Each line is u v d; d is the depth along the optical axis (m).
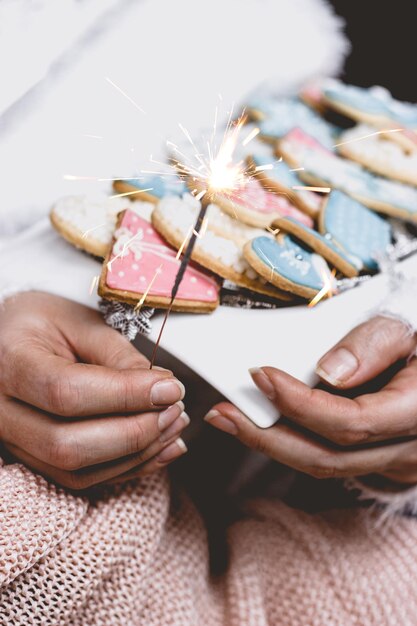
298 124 0.56
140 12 0.61
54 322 0.45
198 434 0.53
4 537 0.41
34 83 0.57
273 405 0.42
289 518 0.52
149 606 0.45
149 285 0.43
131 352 0.43
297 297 0.45
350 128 0.57
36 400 0.41
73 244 0.47
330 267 0.46
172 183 0.49
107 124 0.58
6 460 0.45
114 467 0.42
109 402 0.40
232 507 0.55
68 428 0.41
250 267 0.44
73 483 0.42
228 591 0.49
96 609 0.43
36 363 0.41
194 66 0.62
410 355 0.45
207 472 0.56
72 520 0.42
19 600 0.42
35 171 0.57
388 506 0.50
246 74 0.63
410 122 0.56
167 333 0.43
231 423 0.42
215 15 0.63
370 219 0.49
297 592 0.48
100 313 0.45
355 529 0.51
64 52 0.59
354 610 0.48
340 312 0.45
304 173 0.51
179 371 0.48
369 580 0.48
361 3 0.69
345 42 0.67
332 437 0.42
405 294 0.45
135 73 0.60
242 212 0.45
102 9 0.60
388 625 0.47
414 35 0.69
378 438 0.43
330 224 0.48
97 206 0.46
